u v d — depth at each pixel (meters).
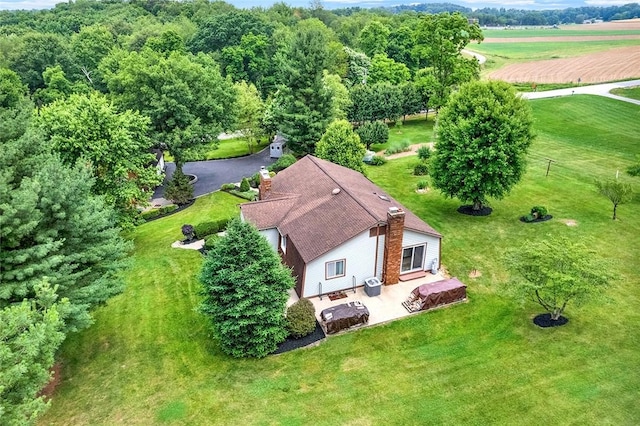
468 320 23.62
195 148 47.59
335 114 60.91
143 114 45.59
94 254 20.34
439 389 19.09
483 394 18.69
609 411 17.44
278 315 21.28
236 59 88.56
